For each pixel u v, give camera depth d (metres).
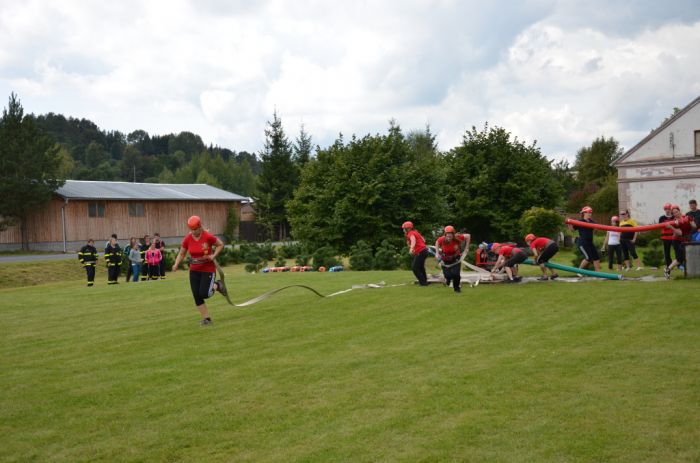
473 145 45.97
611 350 7.88
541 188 44.66
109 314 12.55
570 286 14.26
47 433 5.44
